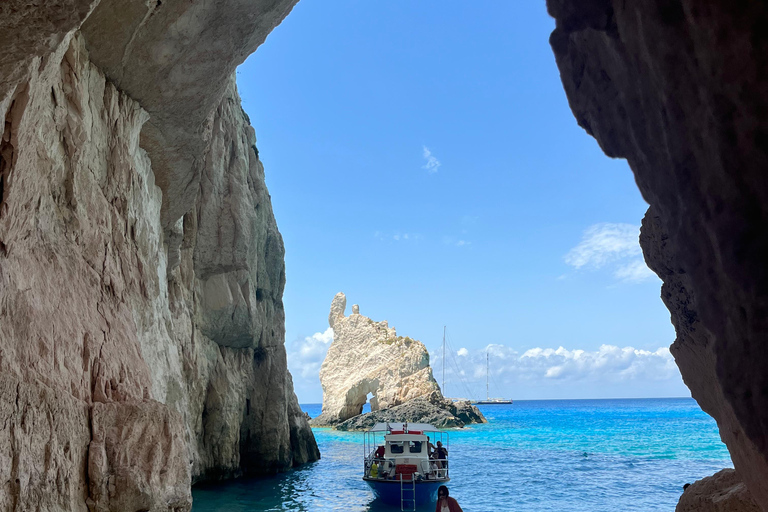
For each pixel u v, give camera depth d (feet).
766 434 5.93
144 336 55.42
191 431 81.05
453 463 125.49
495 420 352.28
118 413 35.55
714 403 14.92
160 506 35.47
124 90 49.52
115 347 39.60
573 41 9.62
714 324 6.76
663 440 190.70
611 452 150.51
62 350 33.01
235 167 96.37
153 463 35.96
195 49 49.11
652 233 16.17
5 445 25.93
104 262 42.34
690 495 21.61
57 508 29.09
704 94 6.22
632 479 101.09
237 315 92.94
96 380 36.01
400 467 77.36
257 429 100.32
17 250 30.27
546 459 133.39
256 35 51.70
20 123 27.32
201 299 89.81
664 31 6.59
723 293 6.44
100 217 42.63
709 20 5.89
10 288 28.86
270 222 111.14
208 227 91.30
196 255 89.92
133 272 48.34
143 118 53.16
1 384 26.27
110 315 40.91
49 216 35.55
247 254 95.45
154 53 47.44
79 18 21.18
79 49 41.63
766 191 5.62
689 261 7.16
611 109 9.07
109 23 43.47
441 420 217.15
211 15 47.06
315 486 87.40
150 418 37.40
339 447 158.30
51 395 29.86
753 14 5.43
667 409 582.76
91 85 44.42
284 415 104.99
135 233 51.42
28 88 27.37
